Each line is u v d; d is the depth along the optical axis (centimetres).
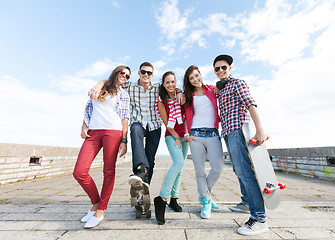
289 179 546
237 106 202
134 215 218
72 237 162
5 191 358
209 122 229
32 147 489
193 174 637
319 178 552
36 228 181
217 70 232
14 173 433
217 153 219
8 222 195
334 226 190
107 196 201
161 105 238
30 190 370
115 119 217
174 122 227
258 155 187
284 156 721
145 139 241
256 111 185
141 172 192
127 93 236
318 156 560
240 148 192
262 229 173
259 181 179
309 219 210
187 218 210
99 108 218
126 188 392
